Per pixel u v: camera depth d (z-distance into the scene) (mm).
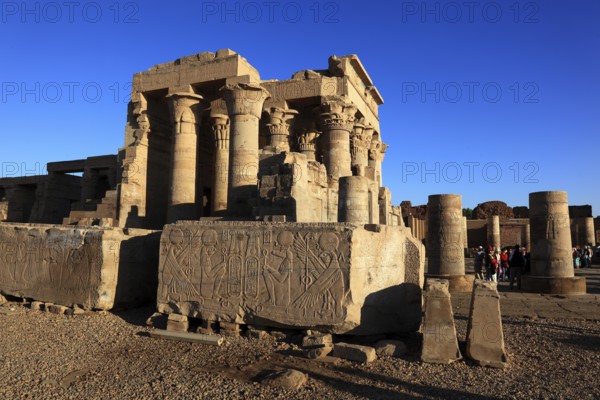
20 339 7801
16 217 34156
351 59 18812
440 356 6484
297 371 5793
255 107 15359
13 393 5410
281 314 7598
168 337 7832
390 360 6602
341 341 7414
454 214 15570
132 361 6645
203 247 8445
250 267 7977
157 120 19453
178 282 8555
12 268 11016
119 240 10281
